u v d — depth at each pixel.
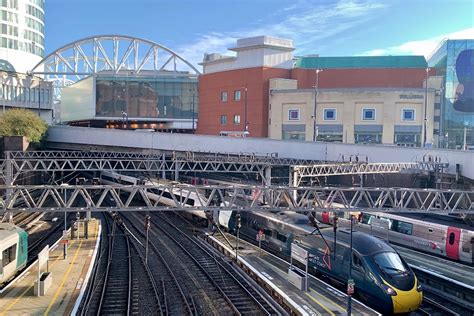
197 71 107.88
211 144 61.44
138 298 23.77
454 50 90.31
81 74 101.75
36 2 106.12
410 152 51.31
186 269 29.56
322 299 21.80
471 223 37.50
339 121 78.00
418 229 34.78
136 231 43.12
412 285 21.86
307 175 42.25
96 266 29.58
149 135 65.06
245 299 23.48
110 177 66.00
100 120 103.38
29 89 93.44
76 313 19.89
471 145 89.81
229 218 40.28
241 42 88.00
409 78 85.06
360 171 45.69
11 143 63.56
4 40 97.50
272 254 31.95
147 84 99.69
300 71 87.00
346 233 26.28
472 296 24.17
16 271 27.11
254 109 85.88
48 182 69.31
